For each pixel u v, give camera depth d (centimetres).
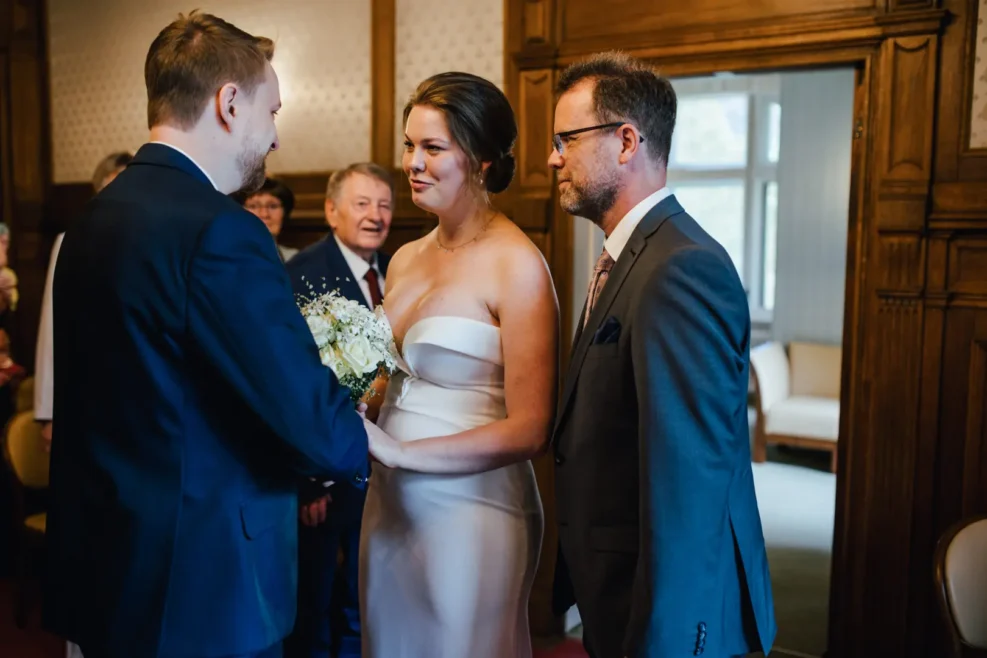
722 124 813
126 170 145
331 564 291
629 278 154
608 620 155
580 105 160
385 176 308
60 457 147
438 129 174
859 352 291
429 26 354
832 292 683
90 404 142
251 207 348
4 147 457
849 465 296
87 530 143
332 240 312
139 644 138
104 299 137
